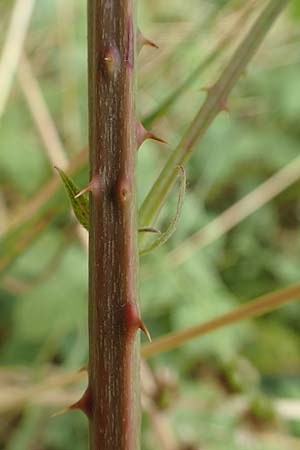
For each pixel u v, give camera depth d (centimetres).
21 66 46
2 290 54
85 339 52
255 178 68
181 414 44
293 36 65
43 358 50
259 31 24
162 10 65
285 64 68
